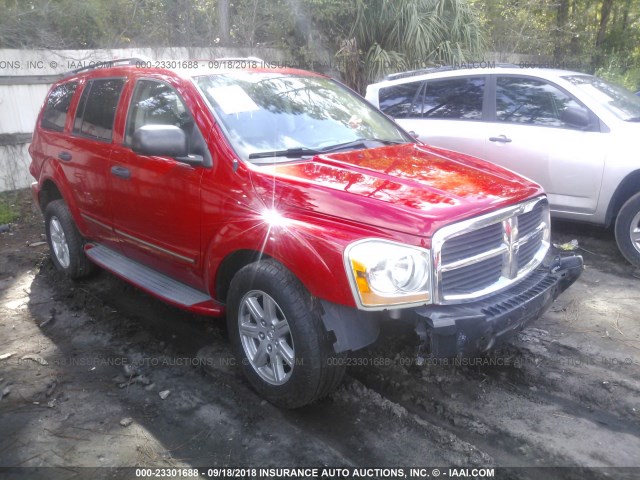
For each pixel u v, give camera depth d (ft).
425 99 22.72
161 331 14.62
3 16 28.09
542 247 12.14
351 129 13.91
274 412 11.25
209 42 34.94
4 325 15.19
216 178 11.62
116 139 14.39
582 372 12.35
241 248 10.98
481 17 43.45
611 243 20.22
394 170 11.59
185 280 13.41
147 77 14.03
